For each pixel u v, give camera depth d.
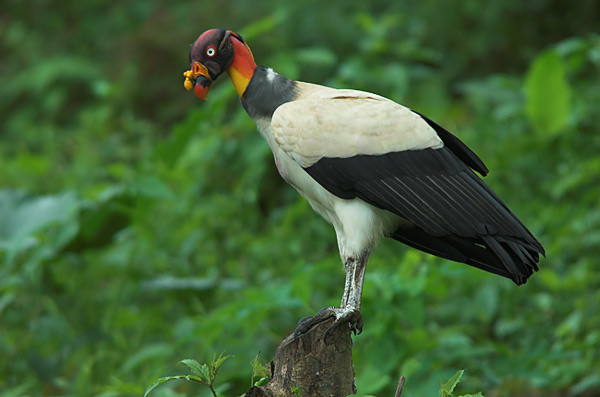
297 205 10.84
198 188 12.30
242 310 7.95
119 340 9.48
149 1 19.23
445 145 6.24
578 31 16.16
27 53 19.05
